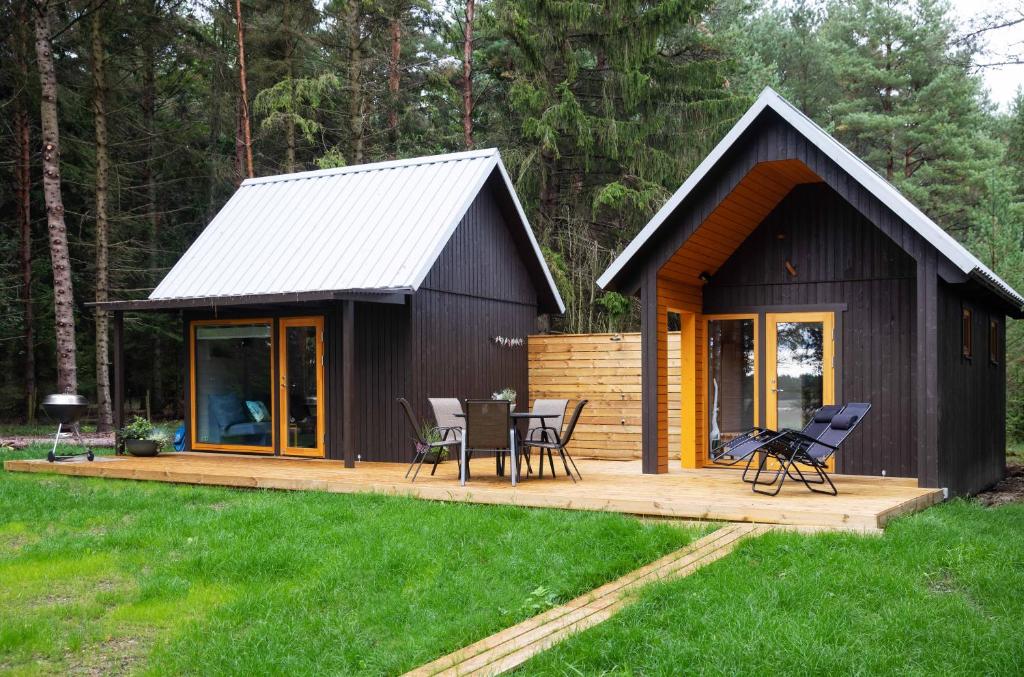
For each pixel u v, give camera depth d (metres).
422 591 6.46
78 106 21.50
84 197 24.56
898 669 4.87
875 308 11.62
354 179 15.77
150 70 25.23
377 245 13.86
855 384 11.70
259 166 27.12
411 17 24.88
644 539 7.38
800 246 12.09
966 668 4.92
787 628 5.35
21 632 5.76
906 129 30.95
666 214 10.95
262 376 14.73
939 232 9.73
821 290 11.95
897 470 11.40
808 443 9.45
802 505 8.33
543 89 21.48
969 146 30.22
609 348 14.88
